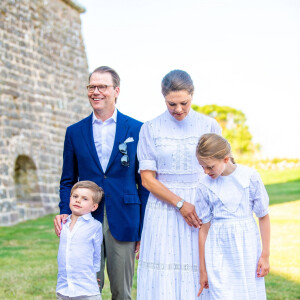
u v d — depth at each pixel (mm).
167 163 3258
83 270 3404
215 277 3037
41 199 12617
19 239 8508
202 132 3295
